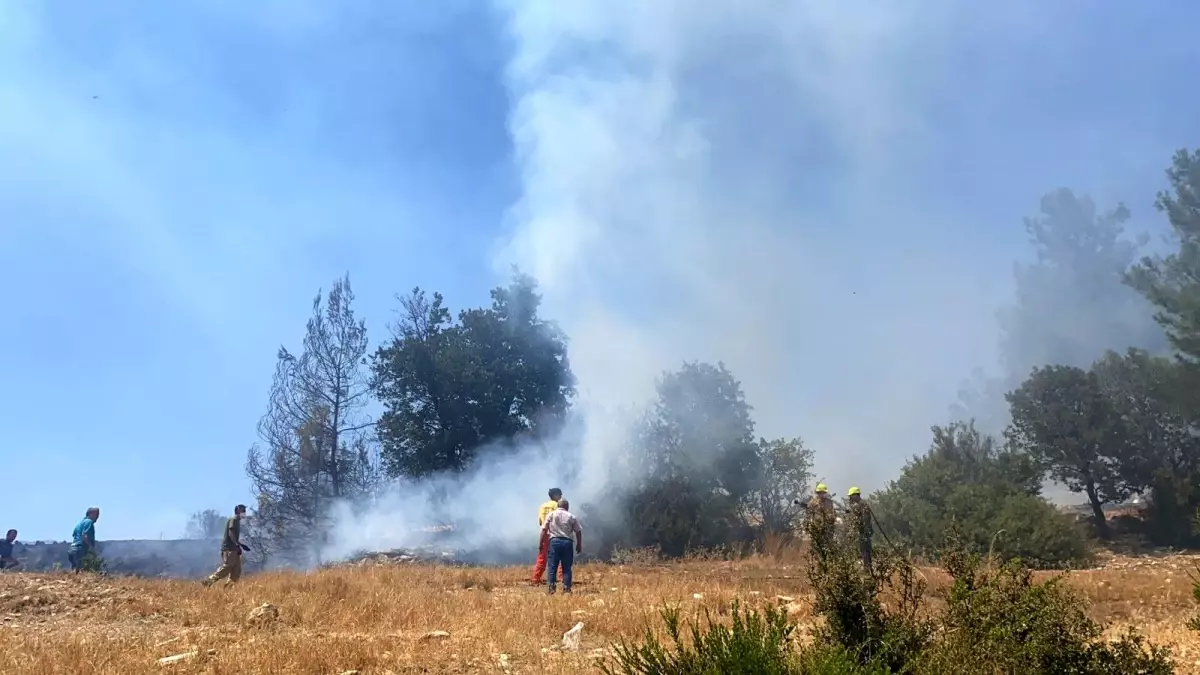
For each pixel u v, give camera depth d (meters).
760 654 5.69
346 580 14.60
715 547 27.59
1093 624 6.86
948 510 22.59
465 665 7.96
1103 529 28.11
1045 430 29.00
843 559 6.95
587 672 7.46
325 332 33.00
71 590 13.38
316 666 7.61
